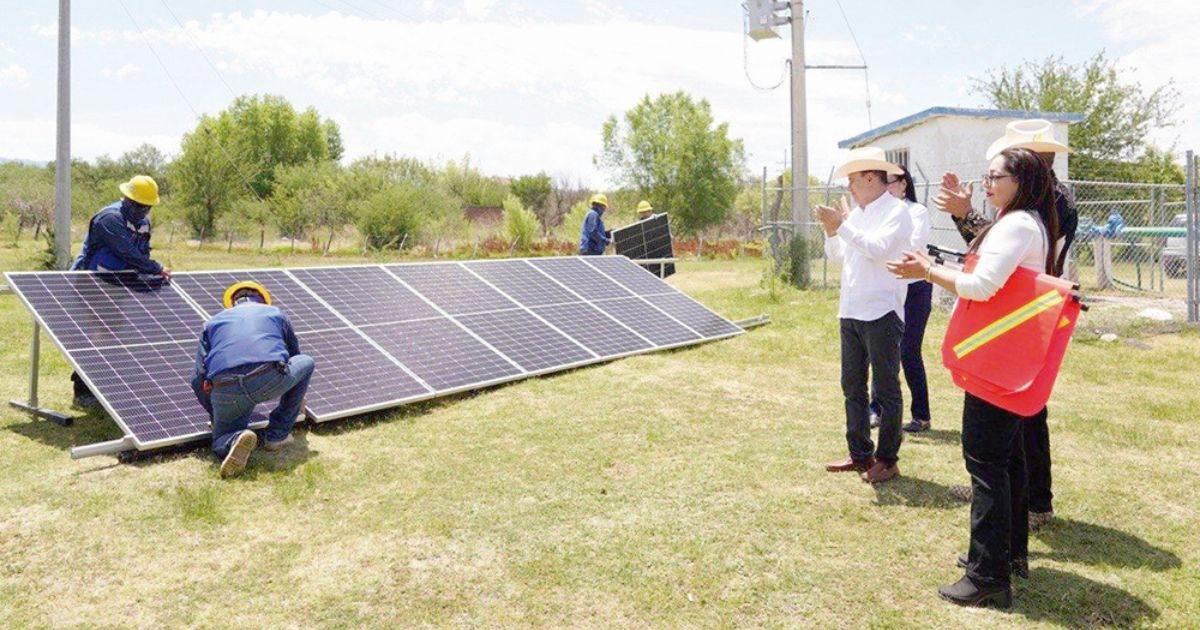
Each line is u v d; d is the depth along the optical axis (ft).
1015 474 12.00
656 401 22.58
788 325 36.42
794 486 16.11
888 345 15.83
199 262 76.07
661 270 46.73
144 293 21.06
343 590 11.96
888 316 15.72
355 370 21.40
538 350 26.13
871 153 15.93
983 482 11.30
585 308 30.55
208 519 14.28
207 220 132.87
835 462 17.34
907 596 11.75
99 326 19.16
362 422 20.22
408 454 18.01
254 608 11.43
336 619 11.16
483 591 11.96
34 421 20.38
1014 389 10.73
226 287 22.90
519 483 16.31
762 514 14.71
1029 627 10.82
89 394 21.81
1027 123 15.08
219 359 16.61
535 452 18.24
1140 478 16.56
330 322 23.17
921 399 20.06
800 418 21.17
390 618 11.19
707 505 15.15
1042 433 13.80
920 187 52.24
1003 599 11.33
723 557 13.01
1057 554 13.11
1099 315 36.55
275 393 16.99
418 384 21.83
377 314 24.61
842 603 11.56
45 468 16.69
